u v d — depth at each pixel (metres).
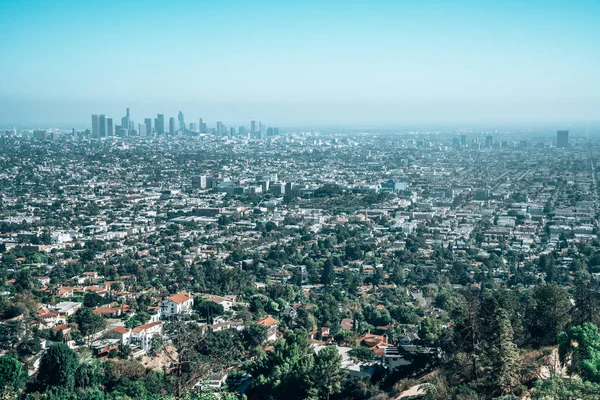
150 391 198.12
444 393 147.75
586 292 195.75
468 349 171.62
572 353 147.00
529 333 192.25
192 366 172.62
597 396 124.38
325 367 189.00
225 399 158.12
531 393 142.38
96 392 192.38
